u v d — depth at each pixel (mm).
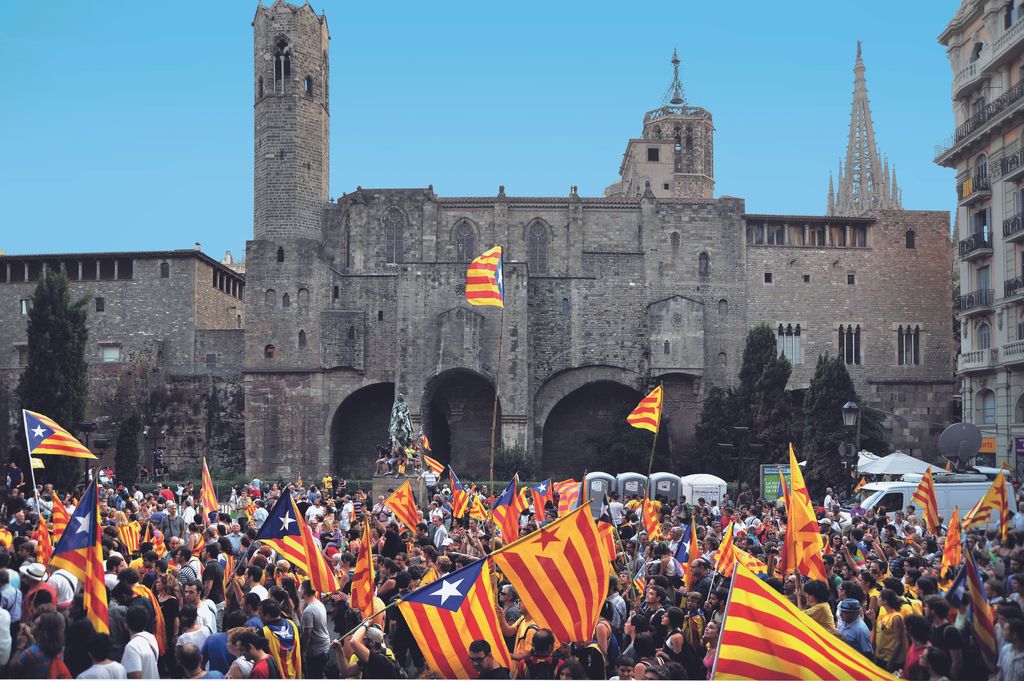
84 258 110438
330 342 103625
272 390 103875
